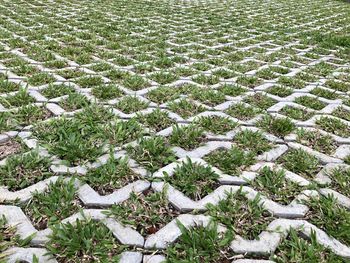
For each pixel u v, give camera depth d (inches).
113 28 237.9
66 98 126.3
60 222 72.7
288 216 78.7
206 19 290.8
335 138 111.5
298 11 361.7
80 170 88.9
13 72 149.1
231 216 77.1
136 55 184.2
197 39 224.8
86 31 227.1
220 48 207.9
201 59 185.0
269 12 345.1
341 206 81.8
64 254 65.6
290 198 84.6
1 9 281.0
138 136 105.1
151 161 93.4
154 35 227.9
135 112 120.6
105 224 73.4
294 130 114.9
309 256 67.6
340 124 118.7
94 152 95.0
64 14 277.7
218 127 113.0
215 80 153.5
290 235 73.3
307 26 288.8
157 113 118.5
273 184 87.8
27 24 235.5
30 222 73.0
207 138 107.5
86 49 188.4
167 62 172.2
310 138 110.7
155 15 295.1
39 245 68.0
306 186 87.7
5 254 65.0
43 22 244.4
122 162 91.4
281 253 69.0
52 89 131.3
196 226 74.1
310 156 100.1
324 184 89.2
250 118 122.0
